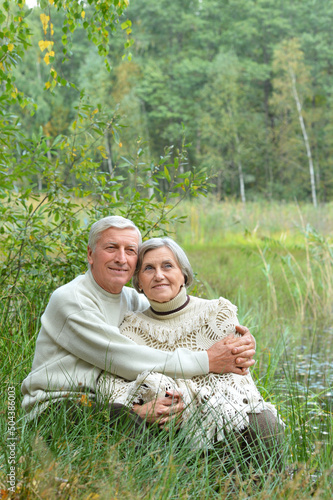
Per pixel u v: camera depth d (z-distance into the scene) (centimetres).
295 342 714
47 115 3491
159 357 331
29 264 491
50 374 336
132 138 3391
